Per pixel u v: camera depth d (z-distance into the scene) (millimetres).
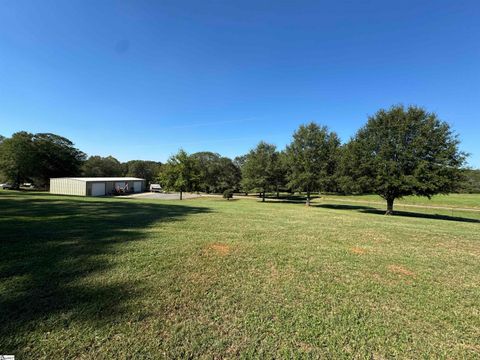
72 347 2305
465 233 8516
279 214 12742
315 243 6387
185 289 3539
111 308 2973
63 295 3234
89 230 7008
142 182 51812
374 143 18656
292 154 25453
